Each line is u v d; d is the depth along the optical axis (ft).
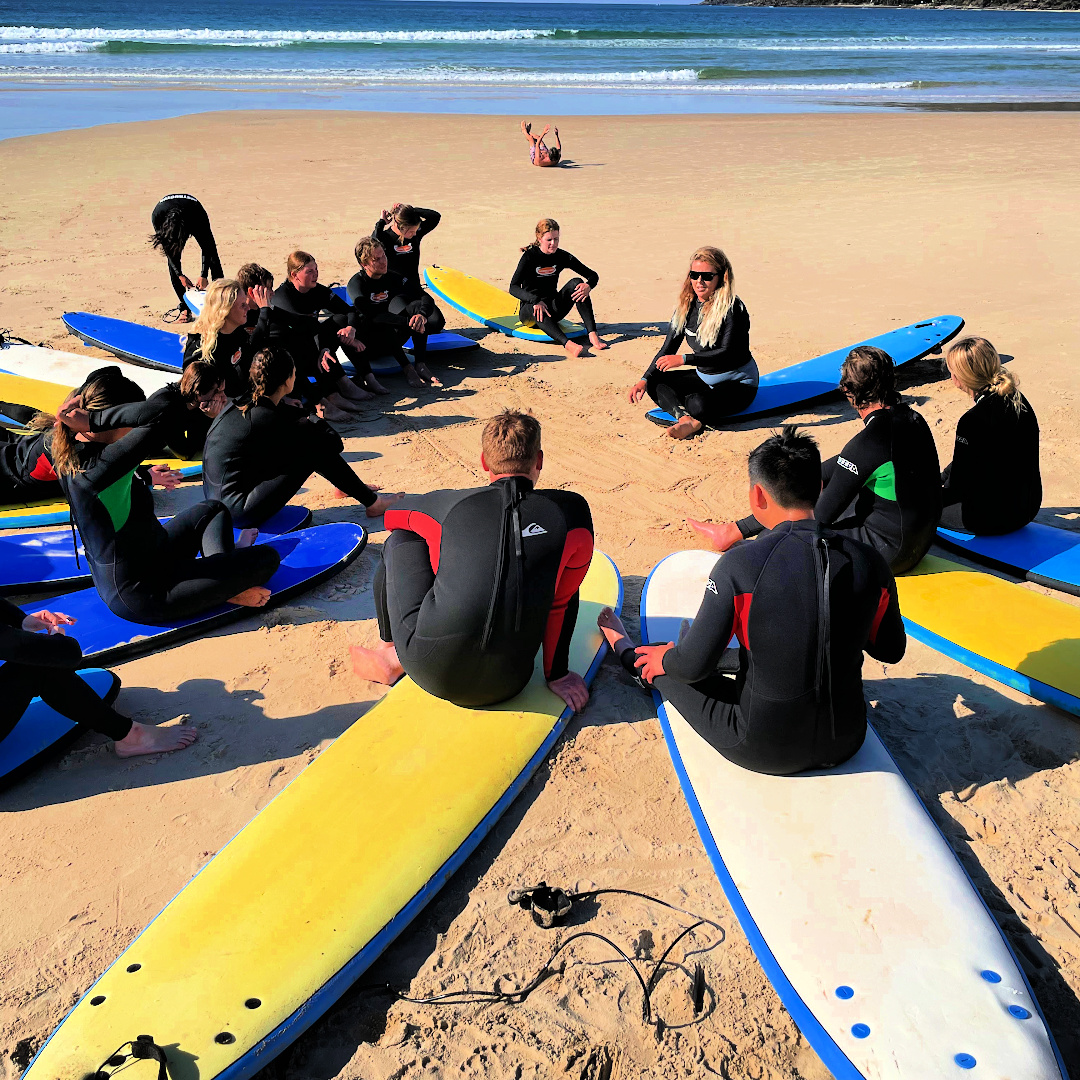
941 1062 7.48
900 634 10.21
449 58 131.44
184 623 14.26
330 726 12.23
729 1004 8.52
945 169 52.06
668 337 22.09
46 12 222.48
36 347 25.66
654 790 11.12
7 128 62.95
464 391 24.86
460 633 10.75
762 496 9.85
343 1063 8.04
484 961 8.97
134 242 37.35
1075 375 23.99
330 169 52.08
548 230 26.50
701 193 46.60
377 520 18.34
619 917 9.46
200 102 81.10
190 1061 7.61
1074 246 35.70
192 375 12.77
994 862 10.01
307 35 160.76
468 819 10.20
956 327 26.02
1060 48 182.09
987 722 12.21
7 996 8.54
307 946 8.66
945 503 16.51
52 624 10.76
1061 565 15.56
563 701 12.23
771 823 9.90
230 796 11.00
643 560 16.51
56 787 11.21
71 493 13.10
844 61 141.90
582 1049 8.11
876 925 8.73
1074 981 8.68
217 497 17.02
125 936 9.16
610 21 295.89
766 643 9.57
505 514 10.73
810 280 32.55
